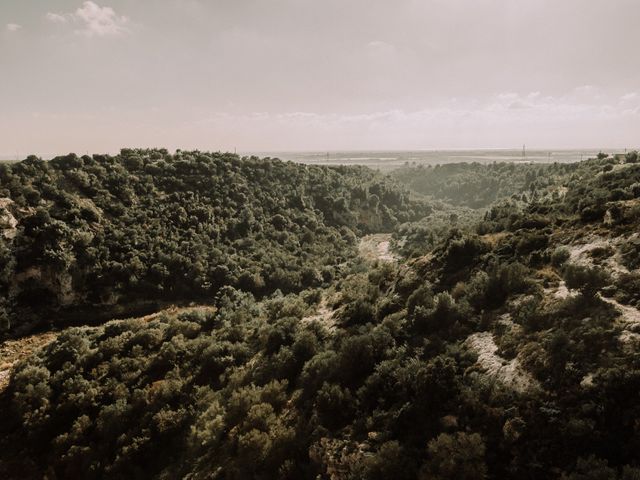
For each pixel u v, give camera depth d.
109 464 22.31
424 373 17.41
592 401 13.44
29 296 43.84
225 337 31.48
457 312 22.05
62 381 28.84
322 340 26.69
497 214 46.09
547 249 25.61
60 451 23.83
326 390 19.81
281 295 48.00
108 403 26.58
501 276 23.17
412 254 38.97
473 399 15.56
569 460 12.40
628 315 16.44
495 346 18.69
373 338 21.98
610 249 22.27
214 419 21.80
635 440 11.91
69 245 46.91
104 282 47.31
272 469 17.20
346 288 37.44
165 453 22.41
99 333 35.66
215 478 18.31
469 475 12.78
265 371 25.44
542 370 15.65
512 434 13.75
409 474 13.79
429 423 15.70
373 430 16.66
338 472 15.40
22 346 39.22
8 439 25.52
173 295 50.22
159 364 29.39
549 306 19.30
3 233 43.56
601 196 32.19
